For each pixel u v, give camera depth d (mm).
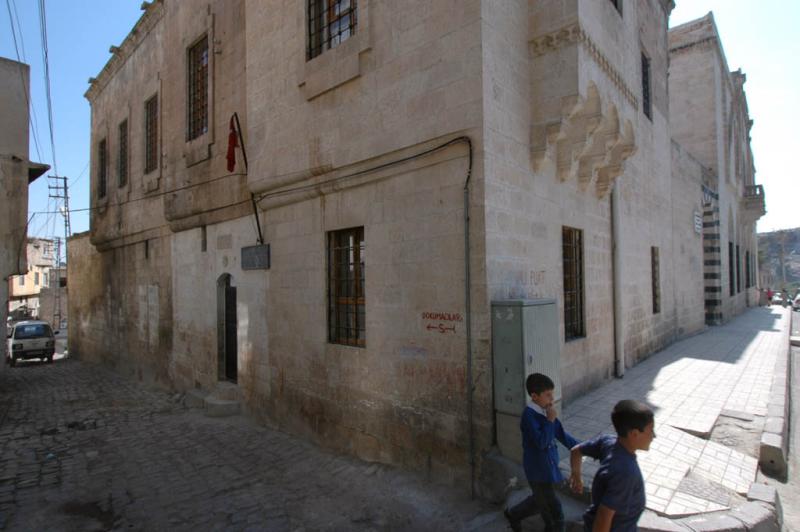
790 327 16688
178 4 11367
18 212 12164
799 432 6684
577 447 3051
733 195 22156
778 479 4980
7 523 5027
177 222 11336
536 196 5945
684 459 4848
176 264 11805
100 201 16688
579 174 7227
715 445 5316
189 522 4984
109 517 5180
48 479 6281
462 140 5074
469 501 4805
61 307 43875
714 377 8281
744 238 26797
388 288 5914
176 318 11820
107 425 9148
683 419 5969
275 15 7805
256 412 8633
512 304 4652
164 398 11500
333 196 6836
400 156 5738
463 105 5082
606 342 8141
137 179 13914
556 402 4961
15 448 7668
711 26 18188
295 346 7598
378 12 6008
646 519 3688
